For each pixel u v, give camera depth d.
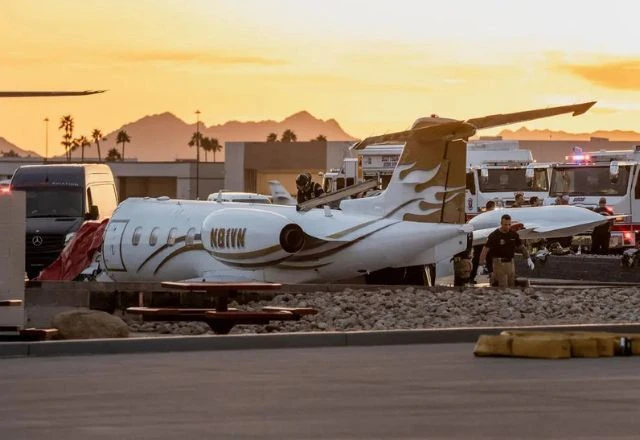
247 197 114.88
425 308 54.06
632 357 37.47
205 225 62.62
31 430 25.56
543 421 26.23
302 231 60.25
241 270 61.94
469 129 59.62
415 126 61.97
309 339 41.06
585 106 57.22
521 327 43.50
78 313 44.91
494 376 33.19
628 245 99.69
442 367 35.16
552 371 34.12
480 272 92.06
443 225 62.16
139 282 67.12
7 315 42.72
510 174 112.31
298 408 28.02
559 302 55.84
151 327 54.12
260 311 49.09
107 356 38.41
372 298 56.53
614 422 26.11
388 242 61.44
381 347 40.81
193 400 29.25
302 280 62.59
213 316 47.94
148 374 33.94
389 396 29.72
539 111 58.44
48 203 97.44
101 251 69.75
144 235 67.62
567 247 99.25
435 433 24.98
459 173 62.50
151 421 26.50
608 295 59.47
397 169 62.28
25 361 37.16
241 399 29.36
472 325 49.06
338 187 118.12
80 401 29.23
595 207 100.50
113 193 105.00
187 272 66.25
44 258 96.31
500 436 24.64
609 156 102.44
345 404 28.55
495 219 80.00
